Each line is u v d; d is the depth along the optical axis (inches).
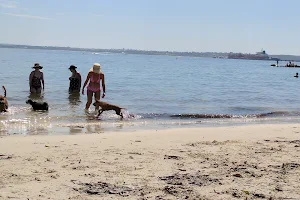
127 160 262.8
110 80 1312.7
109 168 241.3
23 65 2030.0
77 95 756.6
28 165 242.7
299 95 1006.4
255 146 321.7
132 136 362.3
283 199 193.8
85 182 211.8
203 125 487.2
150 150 297.3
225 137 370.3
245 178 227.3
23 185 203.3
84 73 1665.8
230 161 266.7
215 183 216.7
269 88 1253.1
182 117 554.6
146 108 642.2
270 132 409.1
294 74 2837.1
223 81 1552.7
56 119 487.8
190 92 969.5
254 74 2566.4
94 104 535.8
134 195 194.2
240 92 1029.8
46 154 273.6
